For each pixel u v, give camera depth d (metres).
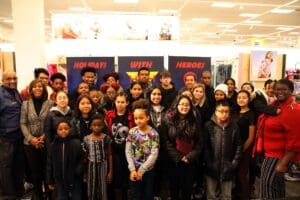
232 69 5.67
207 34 12.38
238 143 2.96
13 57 5.00
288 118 2.17
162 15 5.75
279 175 2.33
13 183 3.35
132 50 5.71
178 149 2.86
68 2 7.05
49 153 2.88
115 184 3.04
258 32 11.77
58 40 5.58
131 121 3.05
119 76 4.39
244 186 3.18
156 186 3.15
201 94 3.39
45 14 8.29
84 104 3.00
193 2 6.98
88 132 2.98
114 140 3.01
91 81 3.98
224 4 7.15
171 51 5.79
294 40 13.92
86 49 5.62
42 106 3.20
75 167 2.86
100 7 7.60
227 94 3.60
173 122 2.92
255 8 7.54
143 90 3.66
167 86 3.63
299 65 7.22
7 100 3.21
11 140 3.23
